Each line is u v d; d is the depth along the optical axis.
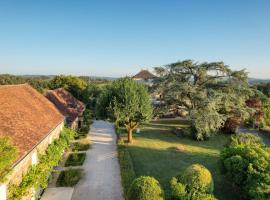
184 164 21.88
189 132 31.58
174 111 36.00
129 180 16.97
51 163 16.84
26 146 13.48
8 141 10.19
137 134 33.16
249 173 14.68
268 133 35.50
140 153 24.75
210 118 28.94
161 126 38.66
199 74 33.88
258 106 37.50
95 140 30.14
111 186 17.33
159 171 20.16
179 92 31.45
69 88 45.97
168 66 34.88
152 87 34.91
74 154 23.44
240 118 33.66
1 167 9.45
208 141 30.48
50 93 32.62
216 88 33.78
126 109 26.36
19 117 16.50
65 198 15.57
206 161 22.81
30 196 13.74
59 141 20.86
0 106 15.99
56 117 23.19
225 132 34.50
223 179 18.75
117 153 24.91
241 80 33.09
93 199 15.52
